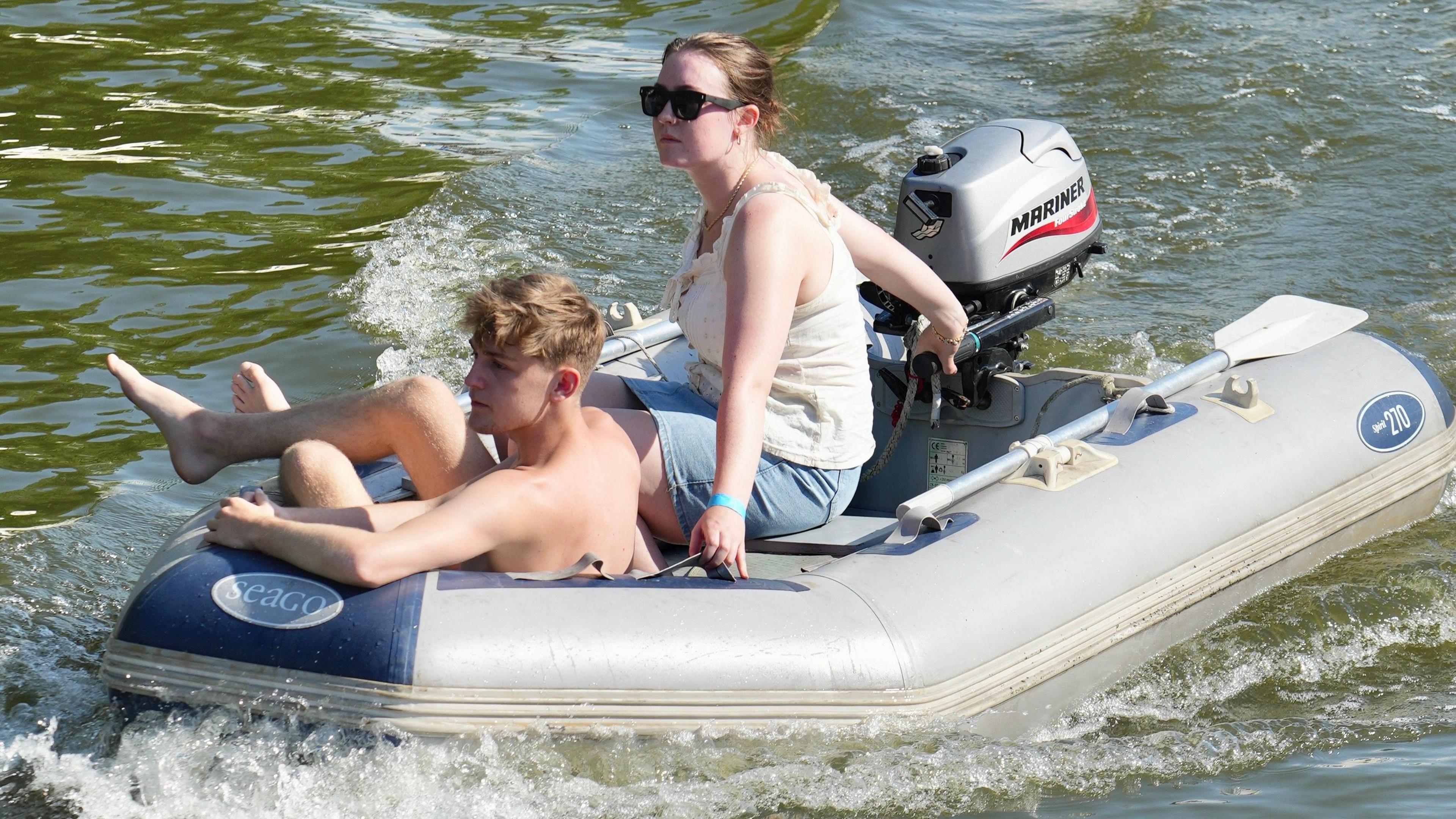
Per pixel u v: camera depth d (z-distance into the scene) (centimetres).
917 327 1336
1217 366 1402
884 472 1461
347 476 1030
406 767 915
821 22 3384
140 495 1566
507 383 980
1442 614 1312
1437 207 2380
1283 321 1479
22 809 954
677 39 1138
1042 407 1391
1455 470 1574
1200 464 1261
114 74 3053
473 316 974
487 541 975
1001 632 1075
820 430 1193
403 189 2484
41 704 1129
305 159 2631
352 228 2322
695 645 977
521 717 937
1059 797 1027
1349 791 1045
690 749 971
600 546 1038
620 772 959
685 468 1168
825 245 1140
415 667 919
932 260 1378
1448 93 2855
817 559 1215
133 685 951
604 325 1013
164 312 2020
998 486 1205
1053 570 1123
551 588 983
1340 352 1448
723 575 1037
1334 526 1348
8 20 3366
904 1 3534
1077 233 1472
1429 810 1016
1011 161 1403
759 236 1089
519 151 2675
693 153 1123
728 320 1087
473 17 3553
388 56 3247
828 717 998
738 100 1120
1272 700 1193
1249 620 1278
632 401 1230
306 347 1916
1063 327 2003
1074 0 3519
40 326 1964
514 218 2364
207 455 1121
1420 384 1449
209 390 1791
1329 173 2538
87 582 1377
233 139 2717
